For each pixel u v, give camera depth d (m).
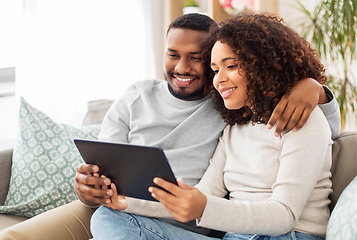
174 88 1.25
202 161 1.19
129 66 2.62
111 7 2.48
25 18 2.07
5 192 1.40
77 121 2.35
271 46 0.93
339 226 0.79
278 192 0.85
